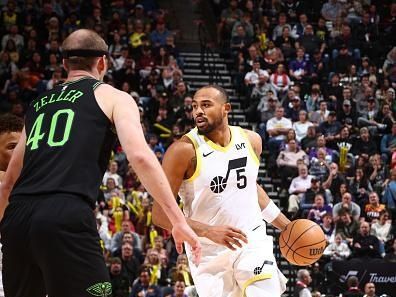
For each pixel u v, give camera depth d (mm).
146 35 21688
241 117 19859
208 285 5699
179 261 13469
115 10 22750
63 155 3586
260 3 23922
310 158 17531
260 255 5605
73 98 3756
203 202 5652
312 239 5656
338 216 15547
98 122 3691
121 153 16891
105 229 14414
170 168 5605
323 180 16969
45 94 3891
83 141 3621
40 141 3666
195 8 25469
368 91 20219
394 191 16906
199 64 22625
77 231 3455
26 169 3633
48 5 21609
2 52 20109
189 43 24234
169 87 20109
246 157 5738
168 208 3527
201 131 5680
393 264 14711
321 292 14453
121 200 15312
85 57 3928
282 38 22188
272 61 21125
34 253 3463
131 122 3621
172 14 25141
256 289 5535
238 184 5680
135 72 20047
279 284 5664
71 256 3424
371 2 24797
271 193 17469
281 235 5824
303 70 21188
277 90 20109
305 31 22250
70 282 3420
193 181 5645
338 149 18344
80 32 3971
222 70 22156
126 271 13555
